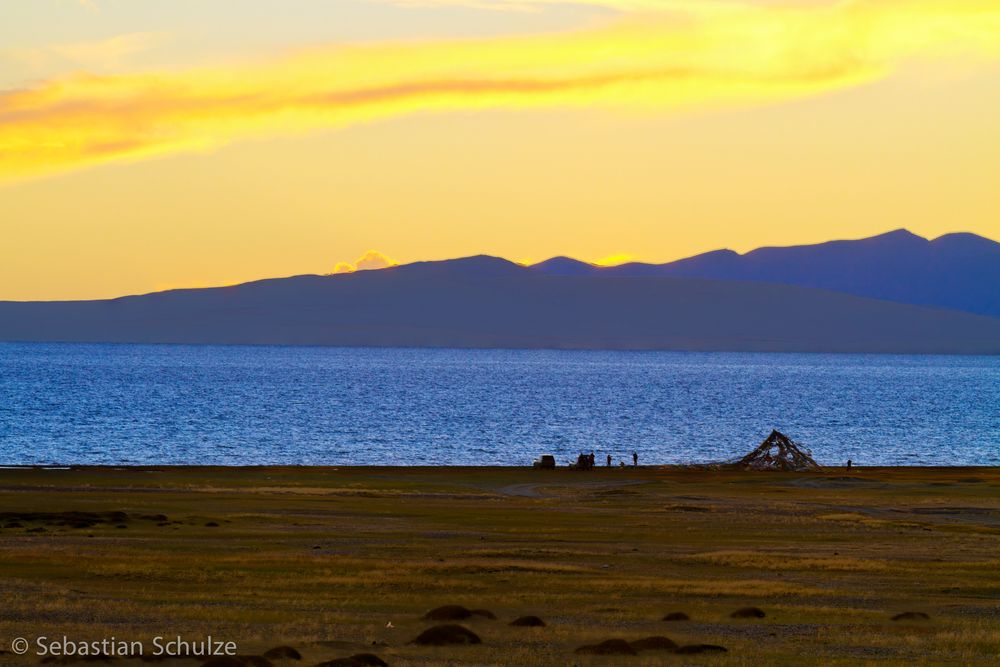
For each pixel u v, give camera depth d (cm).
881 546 18175
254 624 10188
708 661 8831
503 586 13412
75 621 10056
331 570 14388
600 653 9081
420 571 14412
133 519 19788
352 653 8812
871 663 8869
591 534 19300
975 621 11475
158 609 10981
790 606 12262
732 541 18638
